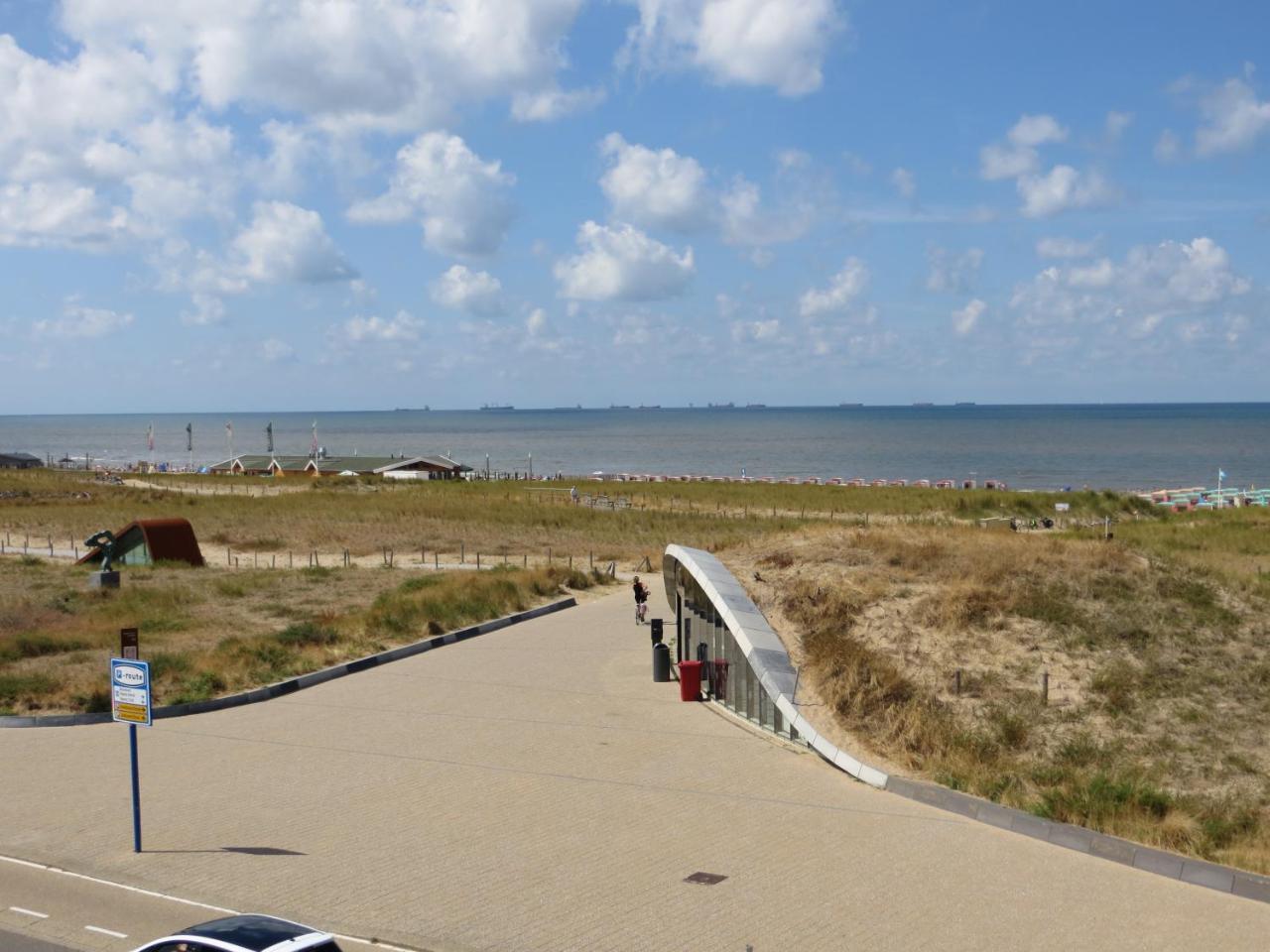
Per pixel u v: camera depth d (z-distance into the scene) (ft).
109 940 34.99
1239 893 37.96
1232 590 91.25
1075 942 33.86
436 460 356.18
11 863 42.14
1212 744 61.93
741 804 49.06
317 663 81.66
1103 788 48.85
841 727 59.16
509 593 113.09
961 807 47.67
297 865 41.60
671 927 35.29
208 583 126.52
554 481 325.21
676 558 83.61
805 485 298.97
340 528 190.49
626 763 56.39
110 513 216.95
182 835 45.29
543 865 41.34
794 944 33.86
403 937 34.81
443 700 71.87
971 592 84.07
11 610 101.76
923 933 34.60
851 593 83.15
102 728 65.00
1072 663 73.97
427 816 47.62
